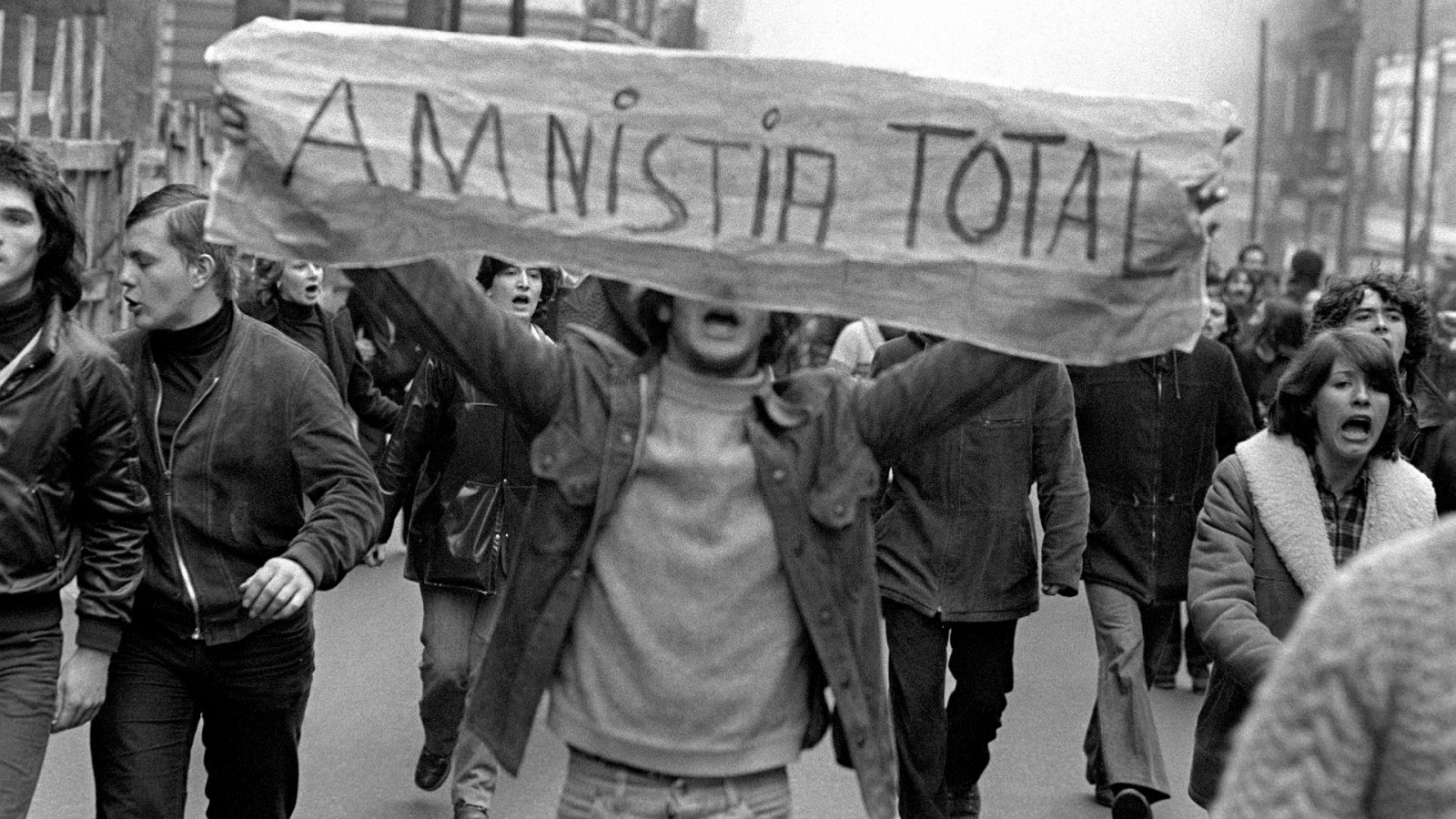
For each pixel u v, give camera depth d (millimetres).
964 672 6883
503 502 6992
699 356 3854
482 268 7230
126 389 4746
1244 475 5418
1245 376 12055
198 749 7875
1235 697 5422
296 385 5055
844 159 3916
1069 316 3906
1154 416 7480
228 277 5008
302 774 7703
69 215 4629
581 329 3938
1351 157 87375
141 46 13570
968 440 6715
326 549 4953
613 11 34188
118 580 4789
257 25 3900
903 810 6785
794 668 3877
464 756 6730
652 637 3785
